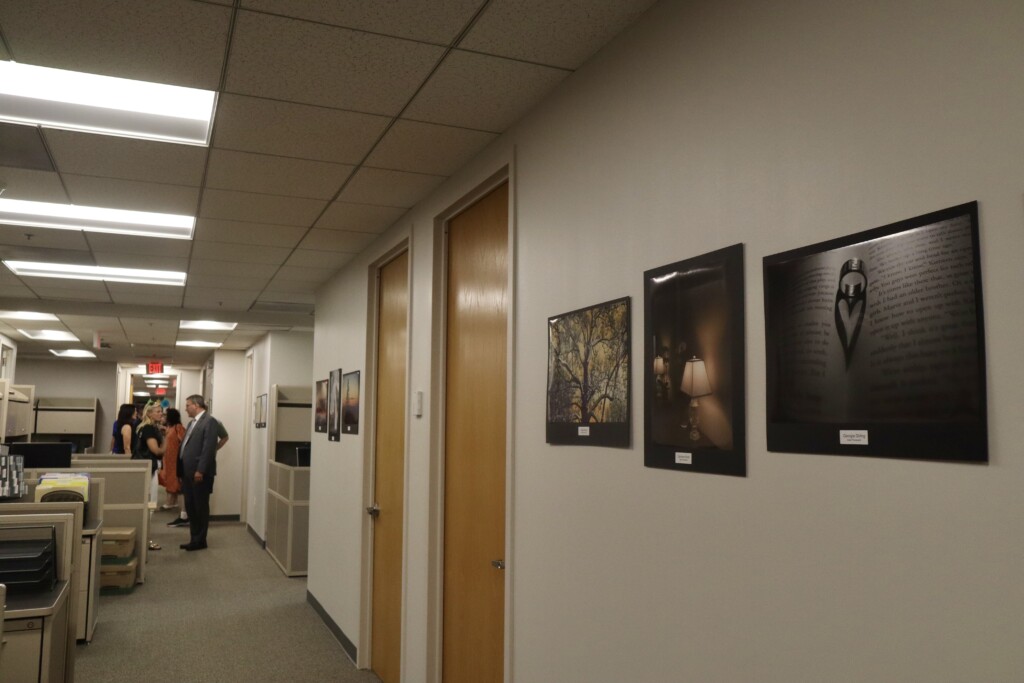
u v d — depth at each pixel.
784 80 1.50
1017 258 1.06
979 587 1.08
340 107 2.55
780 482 1.46
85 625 4.36
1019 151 1.06
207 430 7.68
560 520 2.25
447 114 2.60
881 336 1.25
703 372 1.68
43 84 2.45
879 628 1.24
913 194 1.22
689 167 1.76
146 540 6.07
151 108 2.62
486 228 2.97
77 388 12.71
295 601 5.52
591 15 1.97
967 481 1.11
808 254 1.41
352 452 4.58
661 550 1.80
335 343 5.26
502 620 2.64
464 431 3.06
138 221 4.04
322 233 4.20
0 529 2.60
